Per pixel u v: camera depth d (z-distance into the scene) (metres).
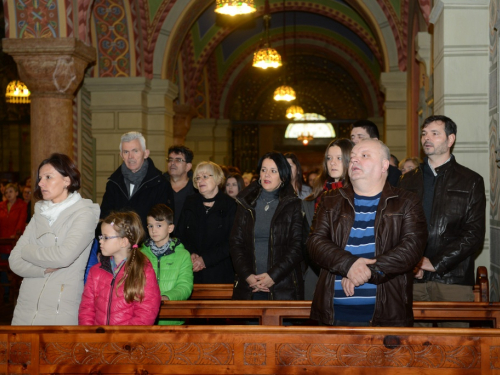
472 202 4.11
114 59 10.83
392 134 11.55
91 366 2.90
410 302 3.12
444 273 4.01
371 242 3.15
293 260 4.01
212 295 4.45
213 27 14.73
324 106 21.47
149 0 11.07
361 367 2.80
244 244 4.20
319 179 4.47
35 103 7.76
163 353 2.88
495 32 4.96
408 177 4.39
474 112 5.28
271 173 4.17
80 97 10.58
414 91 9.82
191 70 15.03
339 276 3.18
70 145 7.88
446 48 5.33
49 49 7.51
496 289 4.88
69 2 7.57
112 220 3.14
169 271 3.99
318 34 18.19
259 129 22.39
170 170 5.70
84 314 3.20
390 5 11.25
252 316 3.68
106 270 3.20
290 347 2.83
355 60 18.55
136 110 10.84
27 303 3.29
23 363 2.92
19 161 16.16
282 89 16.67
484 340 2.75
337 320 3.15
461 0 5.27
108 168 10.88
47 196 3.35
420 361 2.78
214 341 2.86
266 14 13.90
